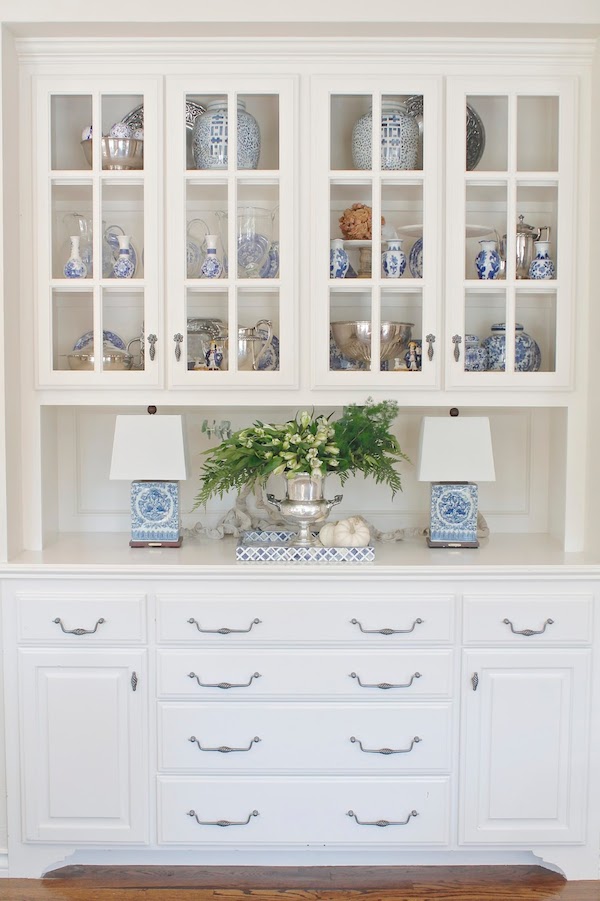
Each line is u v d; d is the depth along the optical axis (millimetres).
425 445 2334
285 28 2076
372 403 2236
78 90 2178
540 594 2113
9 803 2148
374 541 2447
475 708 2123
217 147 2199
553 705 2129
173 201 2195
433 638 2102
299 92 2182
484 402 2250
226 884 2119
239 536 2473
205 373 2219
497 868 2203
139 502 2330
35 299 2209
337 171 2188
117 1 2037
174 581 2100
